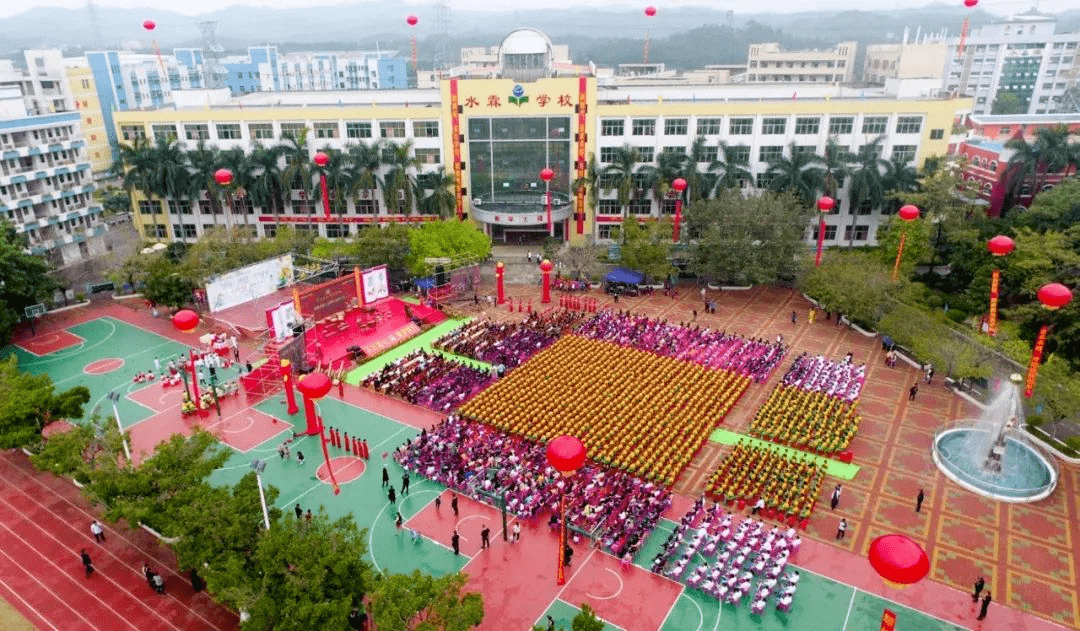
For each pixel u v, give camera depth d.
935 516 45.97
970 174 102.56
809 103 95.00
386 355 69.38
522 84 96.81
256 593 32.06
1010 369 58.66
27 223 88.88
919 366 66.62
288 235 86.38
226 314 70.44
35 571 41.44
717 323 77.12
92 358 68.62
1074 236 69.81
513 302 82.94
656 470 49.09
